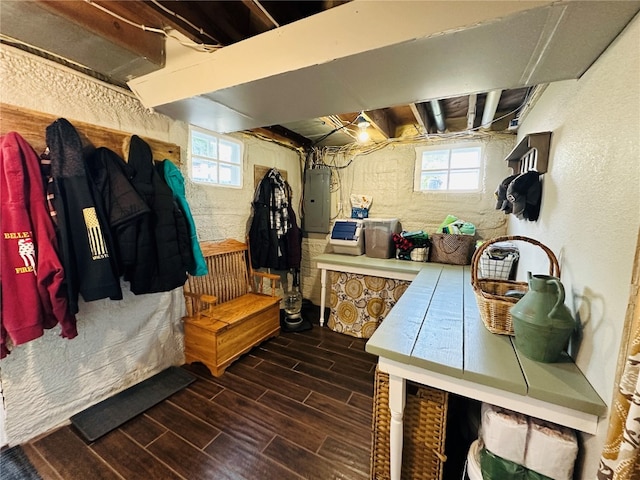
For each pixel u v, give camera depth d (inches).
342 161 142.2
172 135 87.4
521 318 41.9
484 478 40.5
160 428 67.1
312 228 149.0
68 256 57.9
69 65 63.1
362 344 111.4
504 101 95.3
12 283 52.0
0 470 55.7
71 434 64.8
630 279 28.7
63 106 62.5
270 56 48.3
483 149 112.3
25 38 49.1
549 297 40.7
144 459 58.9
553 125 55.1
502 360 42.1
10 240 51.7
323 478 55.4
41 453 59.7
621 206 30.9
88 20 45.9
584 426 34.9
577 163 42.6
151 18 52.7
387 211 133.1
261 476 55.6
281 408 74.5
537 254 62.2
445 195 120.5
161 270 73.9
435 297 70.9
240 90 55.0
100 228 61.9
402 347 45.9
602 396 33.6
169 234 75.2
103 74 68.3
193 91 57.5
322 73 47.6
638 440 23.0
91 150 65.5
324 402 77.2
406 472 52.7
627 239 29.6
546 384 36.5
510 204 72.1
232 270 112.7
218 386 83.3
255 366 94.4
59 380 66.5
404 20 38.0
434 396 48.6
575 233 42.6
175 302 91.3
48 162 57.2
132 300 79.4
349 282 119.4
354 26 41.3
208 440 63.9
